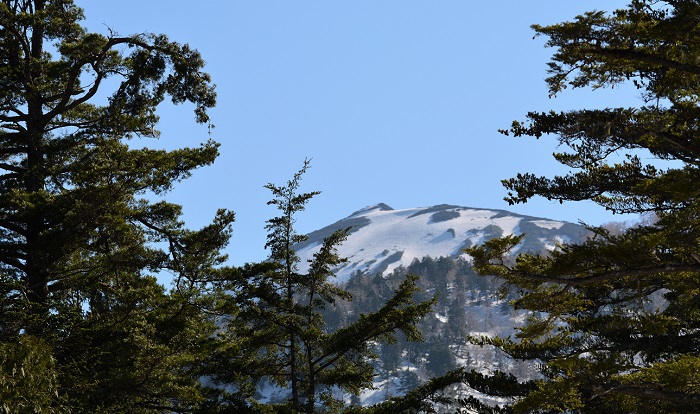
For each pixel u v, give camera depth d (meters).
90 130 38.53
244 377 38.75
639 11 21.75
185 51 39.50
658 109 22.80
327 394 40.72
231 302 35.00
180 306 32.12
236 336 40.25
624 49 22.53
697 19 20.83
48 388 19.70
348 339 38.59
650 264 22.28
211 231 34.00
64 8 40.34
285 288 40.59
